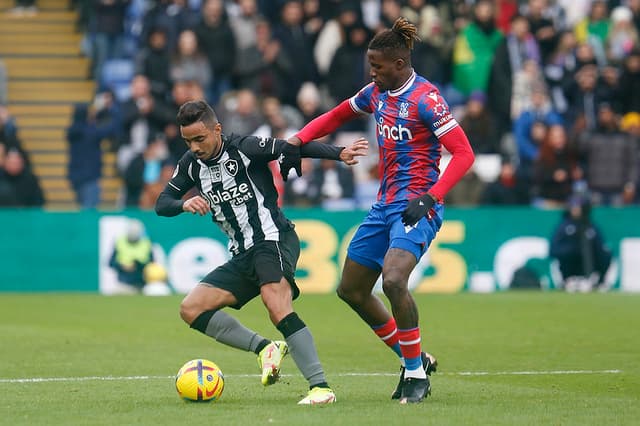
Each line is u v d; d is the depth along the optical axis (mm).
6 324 46625
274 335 42531
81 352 37312
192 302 27094
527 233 66625
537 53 77812
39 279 63219
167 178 66375
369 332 43875
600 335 42781
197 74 71938
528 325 46469
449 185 26109
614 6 82938
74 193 72375
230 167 26922
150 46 70812
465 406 25578
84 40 81625
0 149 66000
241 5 73688
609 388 29297
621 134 69188
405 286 25953
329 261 64875
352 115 27891
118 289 63469
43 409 25359
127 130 69438
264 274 26484
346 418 23609
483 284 66312
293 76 73562
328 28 74500
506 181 68312
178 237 63812
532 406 25688
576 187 71125
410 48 26875
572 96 74562
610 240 66750
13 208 65625
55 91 79938
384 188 27391
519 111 74625
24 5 84438
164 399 26938
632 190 69562
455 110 75062
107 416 24234
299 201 67562
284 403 26219
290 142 27125
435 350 38250
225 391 28484
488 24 74062
